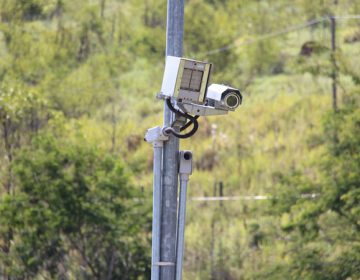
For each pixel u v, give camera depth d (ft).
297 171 192.95
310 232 174.81
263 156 282.97
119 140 291.79
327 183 178.29
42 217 185.16
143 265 188.44
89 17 382.22
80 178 189.98
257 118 318.65
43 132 214.28
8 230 189.37
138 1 422.41
